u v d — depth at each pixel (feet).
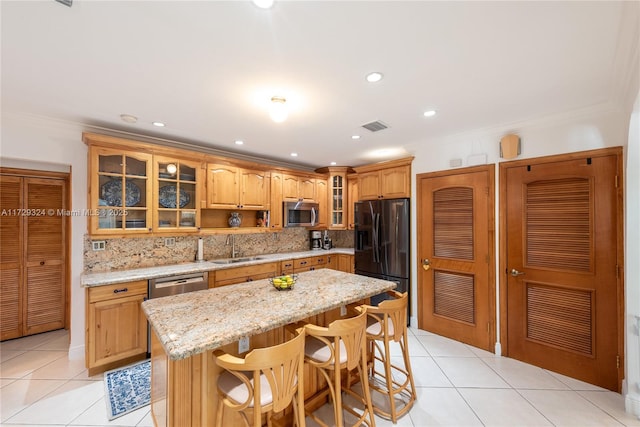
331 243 17.58
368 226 13.15
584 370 7.75
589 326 7.69
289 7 3.99
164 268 10.23
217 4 3.92
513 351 9.08
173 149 10.28
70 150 9.00
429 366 8.68
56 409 6.61
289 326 5.70
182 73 5.85
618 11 4.08
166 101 7.24
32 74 5.86
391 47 4.99
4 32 4.47
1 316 10.11
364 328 5.88
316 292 7.01
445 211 10.73
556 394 7.26
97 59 5.31
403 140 10.91
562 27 4.45
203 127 9.34
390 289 7.84
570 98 7.07
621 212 7.22
